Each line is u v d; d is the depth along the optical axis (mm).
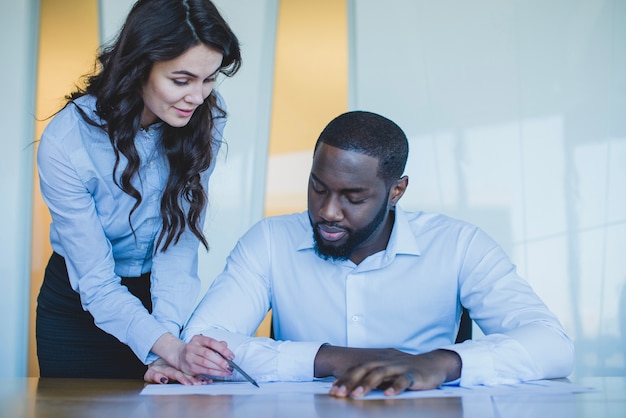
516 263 2881
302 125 2941
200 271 2932
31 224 2967
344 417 1036
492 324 1659
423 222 1810
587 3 2867
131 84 1547
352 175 1482
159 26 1462
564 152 2873
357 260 1738
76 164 1620
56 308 1884
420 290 1740
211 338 1457
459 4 2902
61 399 1213
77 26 2963
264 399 1204
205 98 1597
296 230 1808
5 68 2938
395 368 1277
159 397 1235
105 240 1681
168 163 1766
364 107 2922
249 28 2932
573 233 2871
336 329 1751
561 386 1344
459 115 2900
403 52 2914
